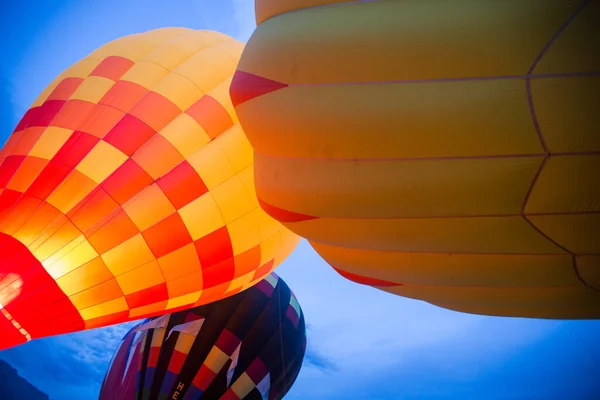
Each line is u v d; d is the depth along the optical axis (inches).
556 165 142.9
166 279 247.8
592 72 135.9
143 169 240.7
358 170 165.3
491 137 145.4
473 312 209.0
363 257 192.5
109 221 236.2
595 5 133.2
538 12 138.3
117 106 248.8
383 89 155.9
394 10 156.0
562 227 151.7
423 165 156.6
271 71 174.7
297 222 190.2
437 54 147.8
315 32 165.8
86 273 235.9
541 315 199.8
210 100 254.5
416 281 188.7
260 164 195.0
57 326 241.3
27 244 234.4
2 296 231.5
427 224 166.6
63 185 237.6
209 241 248.2
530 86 139.9
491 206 153.9
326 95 163.2
